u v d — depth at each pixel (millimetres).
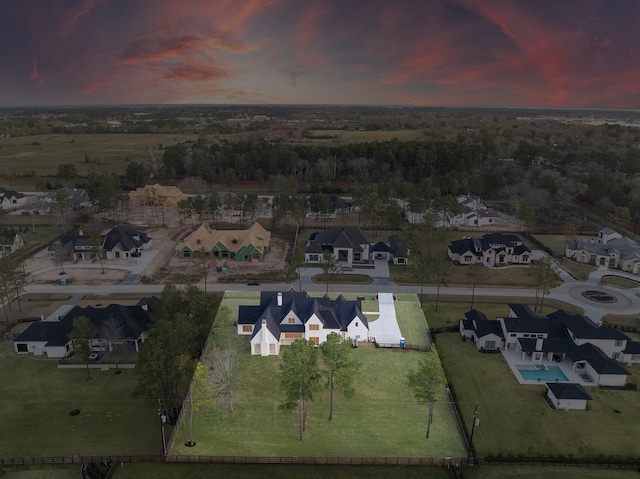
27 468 52906
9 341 79562
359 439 56531
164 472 51969
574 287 105562
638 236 138500
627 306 96062
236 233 125688
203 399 59094
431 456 54188
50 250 120062
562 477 52594
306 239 136125
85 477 50781
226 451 54344
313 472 52000
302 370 55719
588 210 165625
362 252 120312
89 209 154625
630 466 54125
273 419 59562
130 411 62375
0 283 87312
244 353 73688
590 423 60875
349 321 77125
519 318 78688
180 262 117625
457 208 144750
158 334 61156
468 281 108312
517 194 172250
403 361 72750
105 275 108875
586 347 73438
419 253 118000
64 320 78188
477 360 75062
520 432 58875
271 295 82250
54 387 67188
